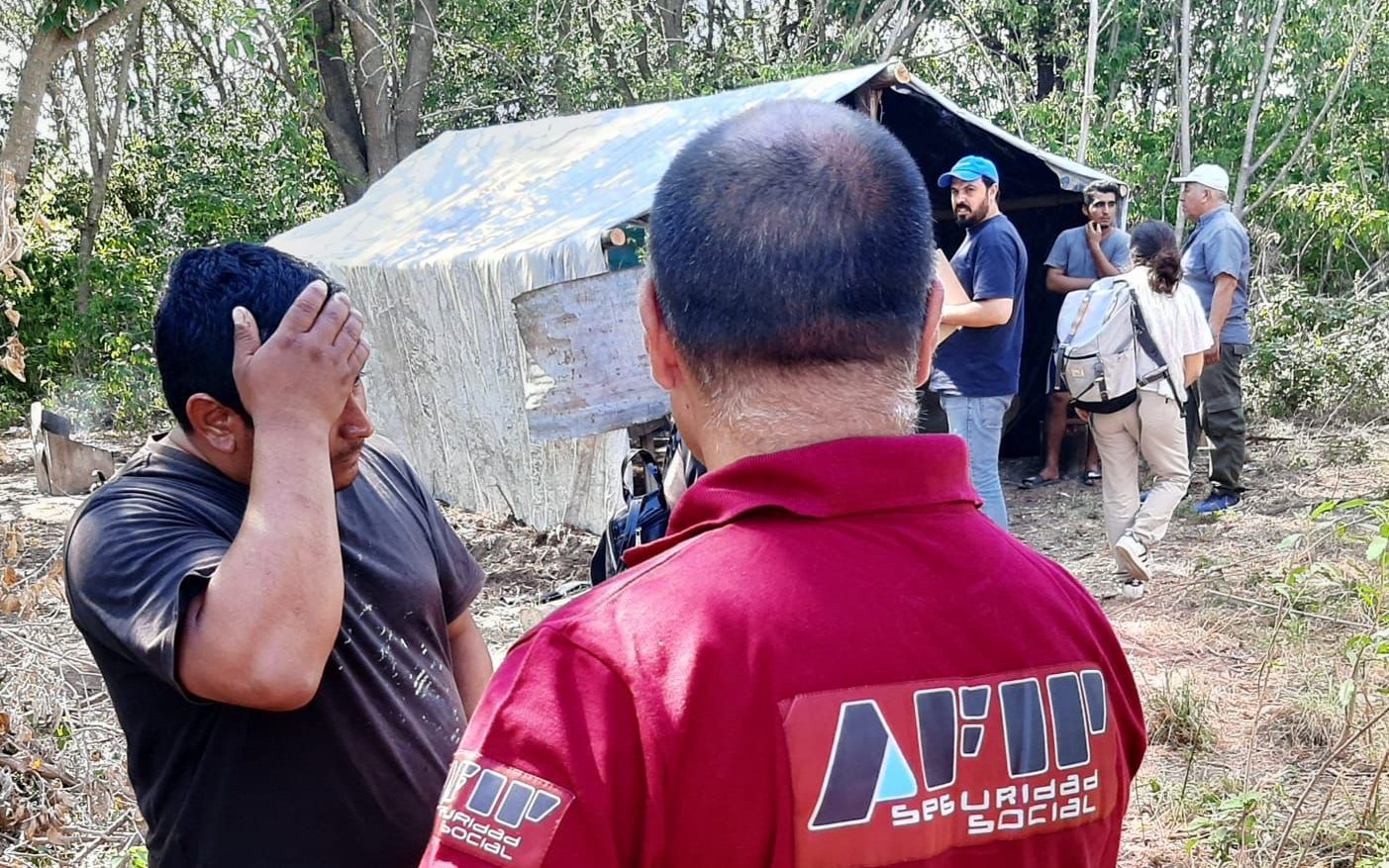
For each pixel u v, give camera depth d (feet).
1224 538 20.65
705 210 3.62
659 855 3.18
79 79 53.06
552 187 26.91
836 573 3.43
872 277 3.56
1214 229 22.06
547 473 23.36
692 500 3.66
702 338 3.63
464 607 6.54
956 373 17.84
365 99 50.37
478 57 55.62
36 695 12.50
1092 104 46.09
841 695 3.27
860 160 3.65
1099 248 24.45
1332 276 42.29
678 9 57.06
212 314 5.11
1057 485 26.21
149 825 5.43
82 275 46.50
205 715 5.15
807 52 56.44
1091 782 3.67
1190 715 13.53
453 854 3.24
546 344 19.61
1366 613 13.88
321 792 5.29
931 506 3.68
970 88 58.59
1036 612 3.67
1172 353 17.56
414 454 27.30
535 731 3.26
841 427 3.63
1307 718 13.23
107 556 5.01
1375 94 45.14
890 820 3.28
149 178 50.19
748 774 3.18
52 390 42.75
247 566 4.67
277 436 4.91
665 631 3.31
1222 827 10.73
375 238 29.45
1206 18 50.06
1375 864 9.86
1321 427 28.99
